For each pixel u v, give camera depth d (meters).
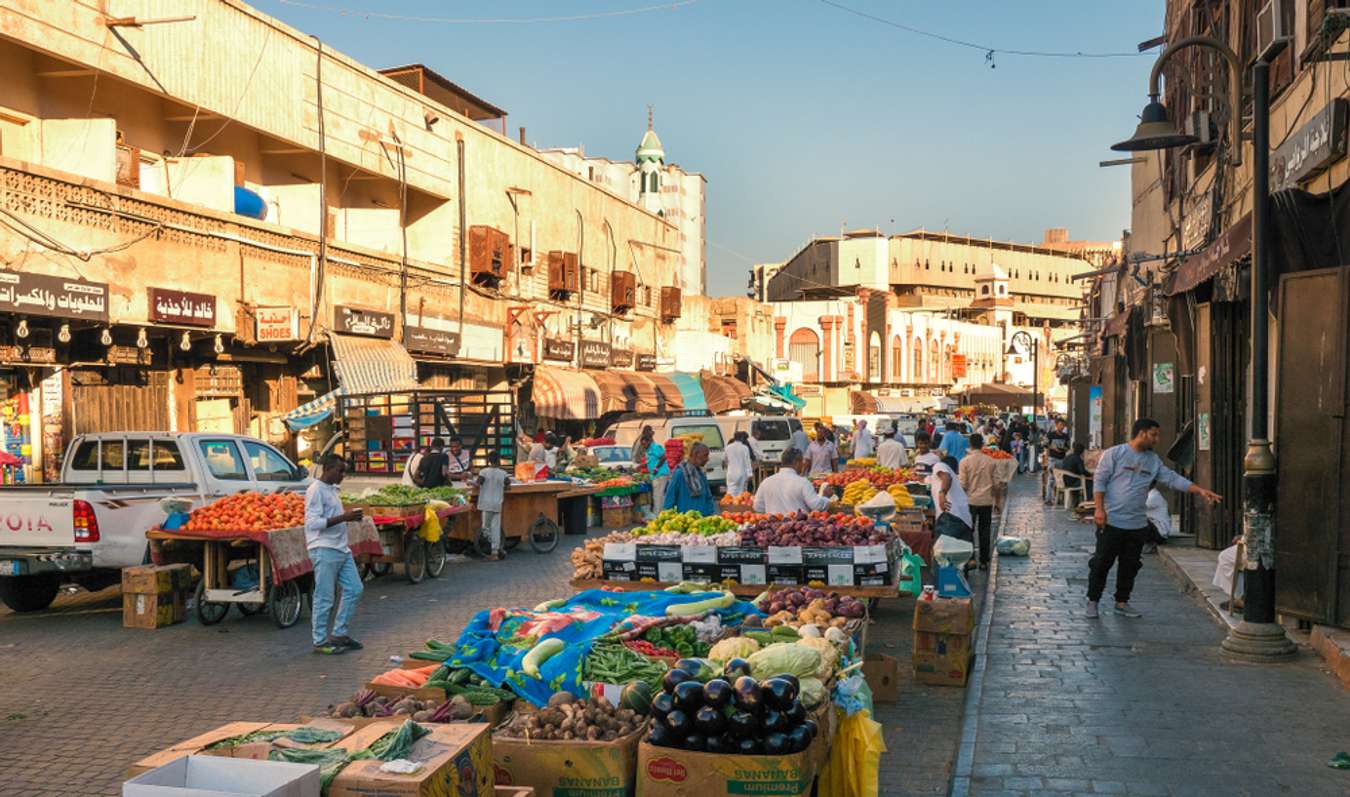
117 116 19.42
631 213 42.19
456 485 17.41
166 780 3.70
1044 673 8.09
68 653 9.68
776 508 10.39
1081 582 12.67
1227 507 13.95
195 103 19.52
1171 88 18.30
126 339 17.83
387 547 13.56
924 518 12.55
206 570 10.94
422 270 26.89
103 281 16.70
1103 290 35.19
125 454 12.77
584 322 37.38
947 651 8.10
